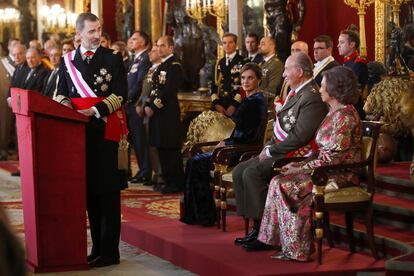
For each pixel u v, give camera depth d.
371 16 15.91
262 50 13.26
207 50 18.98
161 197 13.80
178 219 10.67
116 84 8.48
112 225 8.63
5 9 29.31
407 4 14.66
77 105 8.43
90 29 8.46
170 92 14.08
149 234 9.48
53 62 15.81
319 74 10.88
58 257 8.20
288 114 8.58
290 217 7.70
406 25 14.45
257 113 9.70
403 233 8.28
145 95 14.46
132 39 15.27
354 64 11.33
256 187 8.46
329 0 16.98
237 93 13.59
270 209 7.93
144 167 15.43
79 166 8.16
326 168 7.48
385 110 11.44
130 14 24.03
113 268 8.56
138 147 15.41
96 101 8.41
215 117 12.70
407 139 11.94
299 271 7.28
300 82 8.58
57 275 8.09
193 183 10.02
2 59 21.27
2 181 16.64
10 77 21.14
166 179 14.27
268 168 8.46
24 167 8.23
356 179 7.83
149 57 15.05
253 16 17.61
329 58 10.92
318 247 7.57
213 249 8.44
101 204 8.59
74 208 8.20
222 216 9.62
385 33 15.16
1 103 20.11
